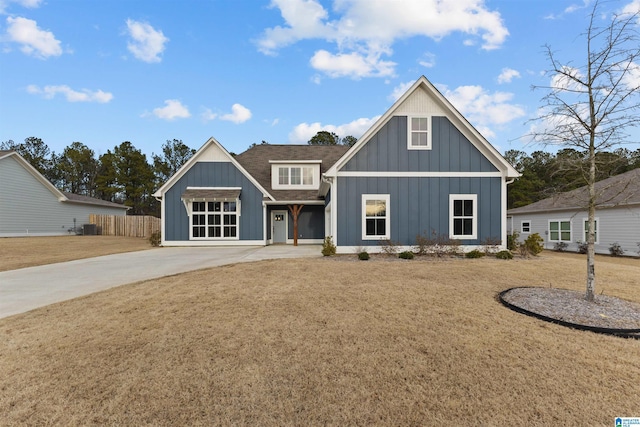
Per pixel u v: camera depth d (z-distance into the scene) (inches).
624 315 176.9
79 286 266.8
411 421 91.8
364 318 175.5
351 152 458.0
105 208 1165.7
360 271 309.4
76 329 163.0
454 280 269.0
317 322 169.9
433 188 464.1
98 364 125.6
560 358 129.0
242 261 392.2
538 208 805.2
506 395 103.9
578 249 692.7
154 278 293.4
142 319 176.9
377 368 121.0
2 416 94.9
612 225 629.0
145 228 1014.4
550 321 169.9
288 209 744.3
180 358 130.1
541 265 345.1
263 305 200.1
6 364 126.0
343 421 91.9
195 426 90.0
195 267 357.7
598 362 125.6
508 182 473.4
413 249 458.0
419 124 465.4
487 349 136.6
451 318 175.2
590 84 202.2
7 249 560.4
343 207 460.8
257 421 91.9
